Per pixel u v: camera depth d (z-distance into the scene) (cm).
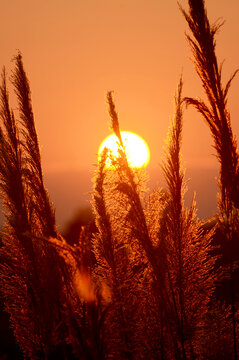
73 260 469
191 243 639
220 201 584
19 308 607
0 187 609
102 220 618
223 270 595
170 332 561
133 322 574
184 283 633
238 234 571
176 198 615
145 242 575
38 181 626
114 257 617
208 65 570
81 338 461
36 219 622
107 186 617
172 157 615
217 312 620
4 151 613
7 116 625
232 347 586
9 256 606
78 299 552
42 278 558
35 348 602
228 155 571
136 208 582
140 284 618
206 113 584
